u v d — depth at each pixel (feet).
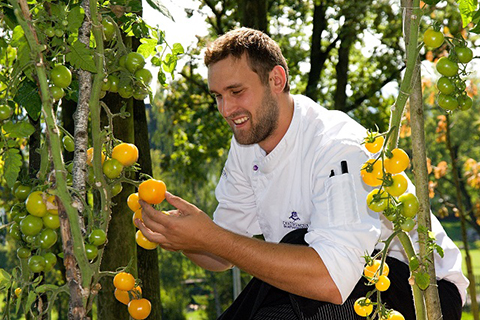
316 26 41.34
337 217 7.64
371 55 43.70
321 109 9.16
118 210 9.96
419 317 6.33
